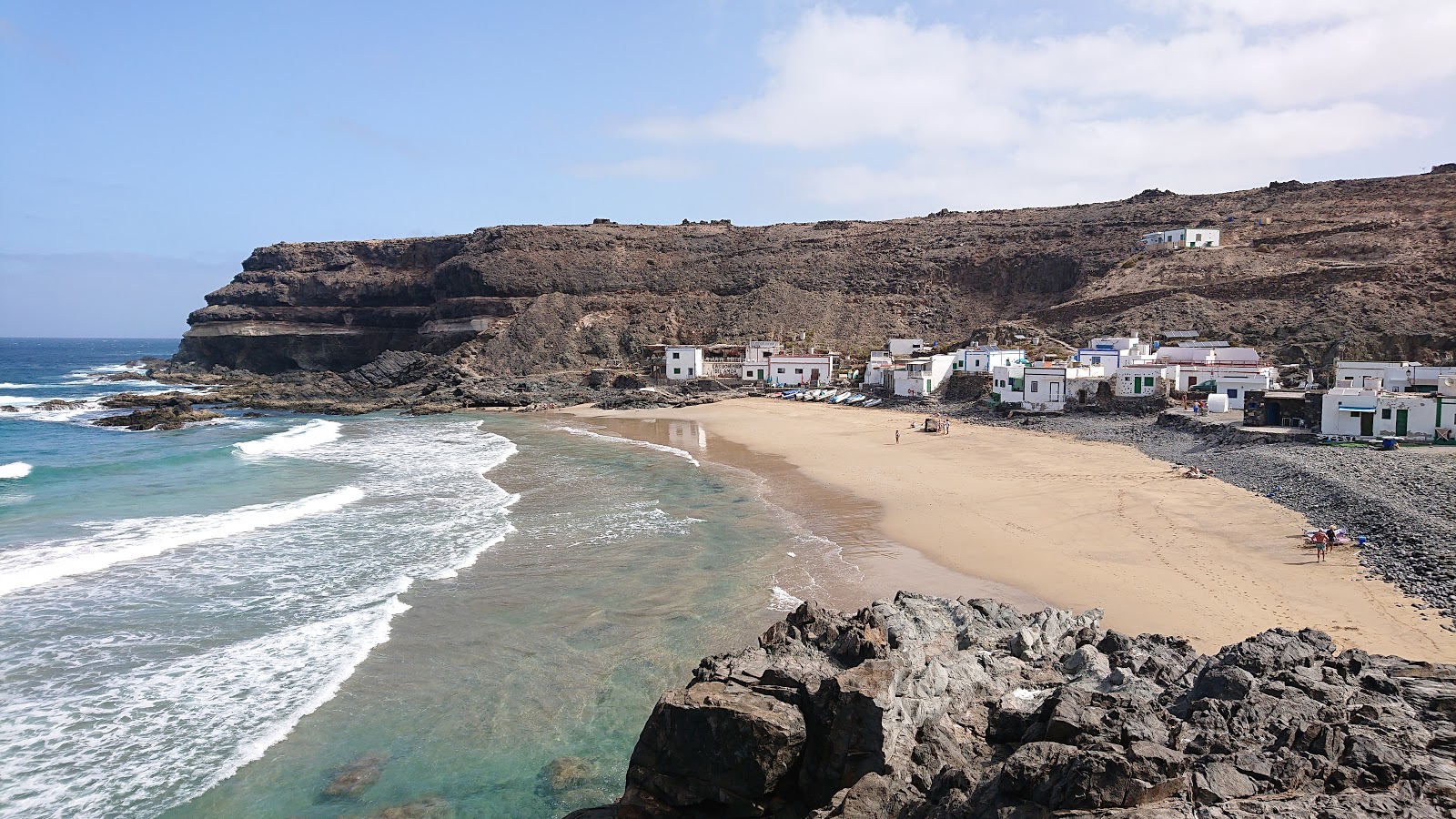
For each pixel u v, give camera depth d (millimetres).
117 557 27797
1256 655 14680
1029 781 10391
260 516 33562
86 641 21172
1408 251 83250
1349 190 108188
